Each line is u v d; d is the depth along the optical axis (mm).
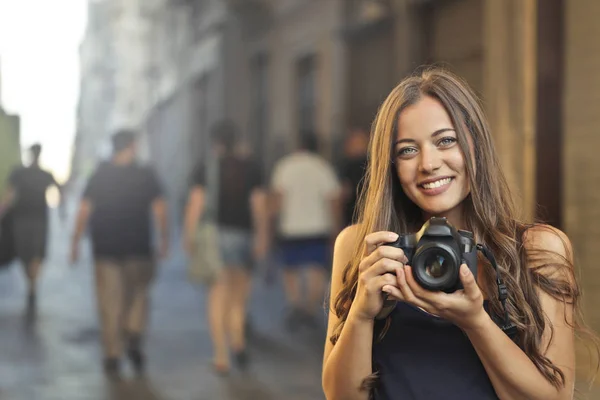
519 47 6953
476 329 2045
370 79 12289
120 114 39906
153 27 33125
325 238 8953
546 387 2105
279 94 16375
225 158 7184
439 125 2184
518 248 2203
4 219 10297
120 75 40000
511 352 2076
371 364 2217
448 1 9914
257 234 7281
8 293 11828
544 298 2201
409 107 2219
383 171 2248
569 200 6516
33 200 10266
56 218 30453
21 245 10250
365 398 2227
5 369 7102
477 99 2229
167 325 9219
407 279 2027
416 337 2184
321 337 8453
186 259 16641
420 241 2021
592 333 2309
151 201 7277
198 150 24250
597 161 6250
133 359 7102
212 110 22047
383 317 2178
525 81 6883
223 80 20312
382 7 11484
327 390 2281
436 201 2201
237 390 6395
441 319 2166
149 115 34625
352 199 8797
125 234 7098
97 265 7137
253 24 17734
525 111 6875
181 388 6465
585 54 6379
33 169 10266
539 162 6785
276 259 12969
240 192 7145
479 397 2131
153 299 11211
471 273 1992
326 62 13914
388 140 2232
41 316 9836
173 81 28547
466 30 9516
